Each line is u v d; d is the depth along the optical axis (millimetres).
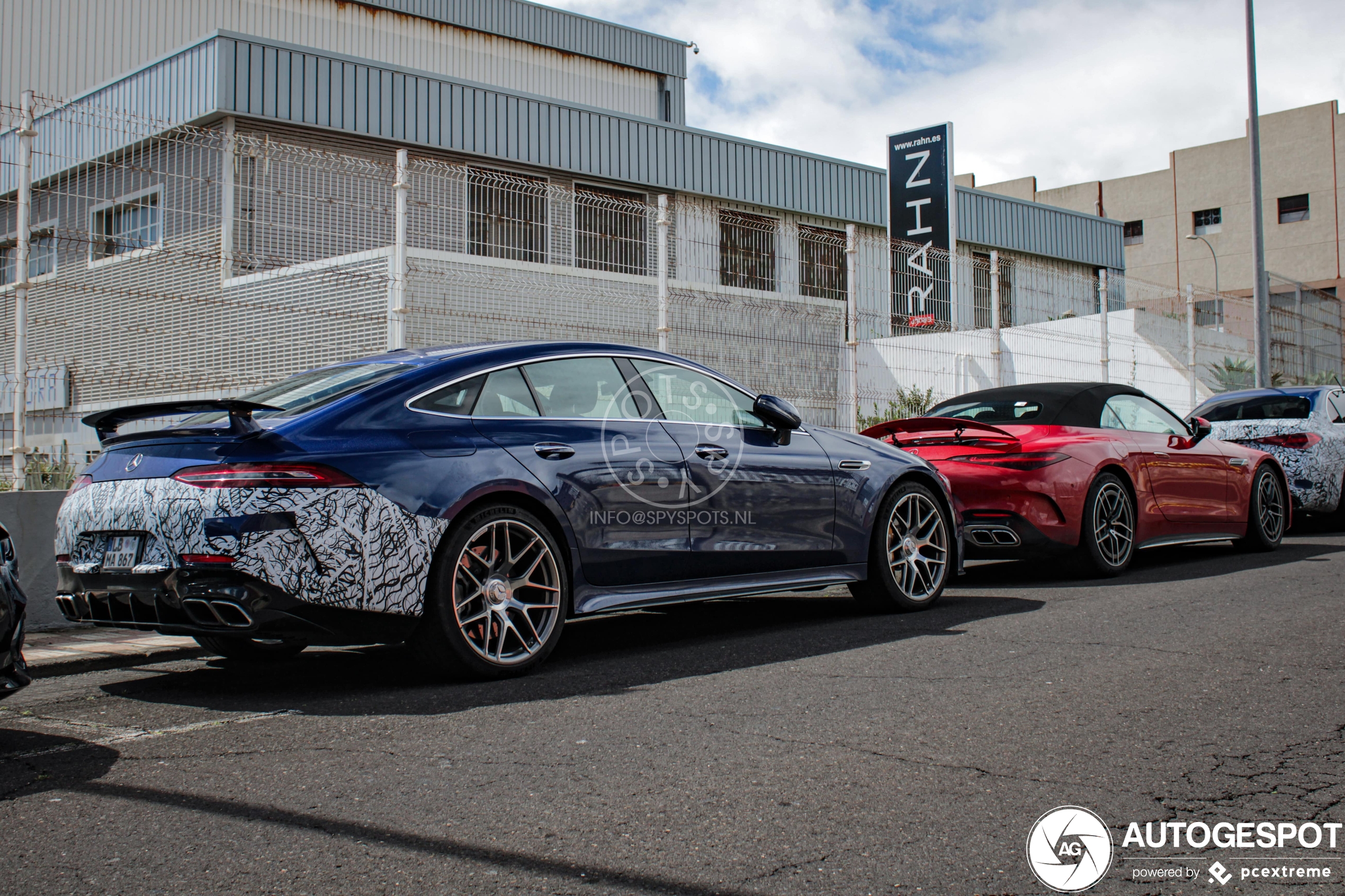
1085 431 6844
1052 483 6449
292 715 3529
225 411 4082
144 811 2557
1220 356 17594
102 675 4418
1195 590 6023
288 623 3564
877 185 20266
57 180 5621
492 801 2588
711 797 2598
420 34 24266
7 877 2162
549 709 3508
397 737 3201
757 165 18703
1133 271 48062
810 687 3744
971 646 4445
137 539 3684
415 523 3777
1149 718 3262
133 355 5910
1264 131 44469
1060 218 22688
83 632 5375
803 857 2223
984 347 11086
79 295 5691
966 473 6602
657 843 2309
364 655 4703
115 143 5867
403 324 7152
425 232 8000
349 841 2338
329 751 3061
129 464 3791
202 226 6246
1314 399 9945
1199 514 7504
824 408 9367
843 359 9586
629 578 4445
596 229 8766
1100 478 6688
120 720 3529
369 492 3707
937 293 10656
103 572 3742
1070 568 6742
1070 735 3086
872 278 9992
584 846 2293
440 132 15141
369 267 7082
